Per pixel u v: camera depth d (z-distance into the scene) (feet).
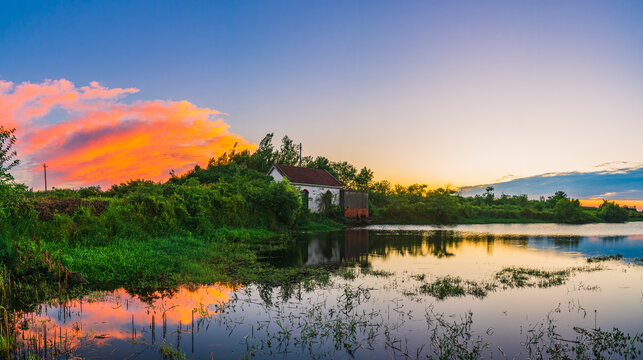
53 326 20.20
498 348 18.66
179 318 21.98
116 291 27.30
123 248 38.42
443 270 39.17
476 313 24.20
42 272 28.68
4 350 16.66
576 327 21.98
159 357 16.60
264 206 80.48
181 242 46.85
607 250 59.62
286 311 23.79
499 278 35.09
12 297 24.57
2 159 35.58
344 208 122.11
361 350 18.04
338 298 27.04
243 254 45.29
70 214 41.83
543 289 30.91
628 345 19.33
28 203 37.83
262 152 176.14
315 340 19.13
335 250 53.98
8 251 29.37
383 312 24.03
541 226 139.13
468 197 253.85
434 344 18.84
